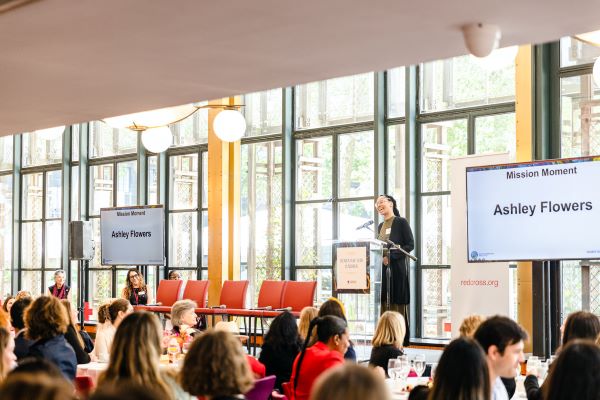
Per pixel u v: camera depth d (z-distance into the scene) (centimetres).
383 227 1070
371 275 1023
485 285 964
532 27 545
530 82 1106
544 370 629
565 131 1105
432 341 1237
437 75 1291
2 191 2072
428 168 1295
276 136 1495
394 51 611
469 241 919
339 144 1417
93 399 166
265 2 488
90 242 1454
